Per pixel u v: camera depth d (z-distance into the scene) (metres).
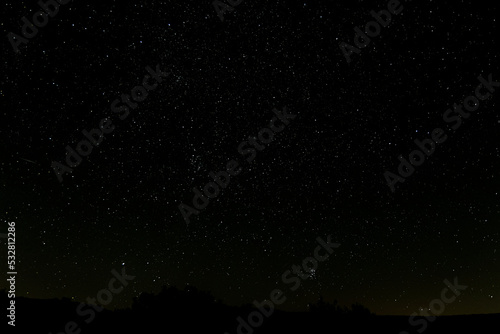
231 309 7.57
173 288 7.85
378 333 6.74
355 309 7.94
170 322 6.73
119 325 6.46
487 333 6.66
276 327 6.89
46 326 6.16
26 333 5.83
